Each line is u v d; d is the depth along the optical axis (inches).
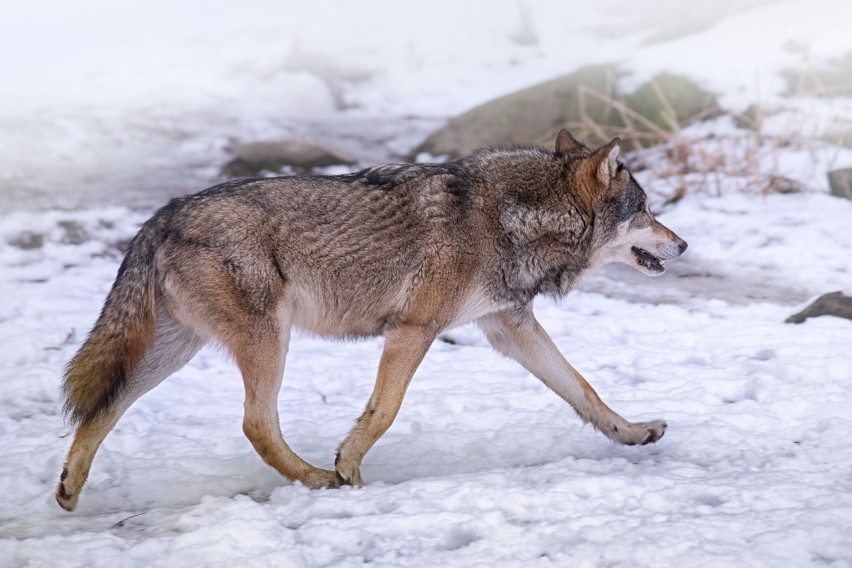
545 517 458.6
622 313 908.6
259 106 1852.9
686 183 1259.2
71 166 1446.9
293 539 449.1
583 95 1454.2
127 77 2057.1
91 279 1029.8
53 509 517.0
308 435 622.8
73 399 512.4
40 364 766.5
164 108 1806.1
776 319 856.3
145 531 472.4
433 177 559.2
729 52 1462.8
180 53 2231.8
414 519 455.5
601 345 816.9
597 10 2176.4
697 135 1346.0
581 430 604.4
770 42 1461.6
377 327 567.2
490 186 567.2
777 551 401.1
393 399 543.5
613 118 1432.1
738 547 407.2
